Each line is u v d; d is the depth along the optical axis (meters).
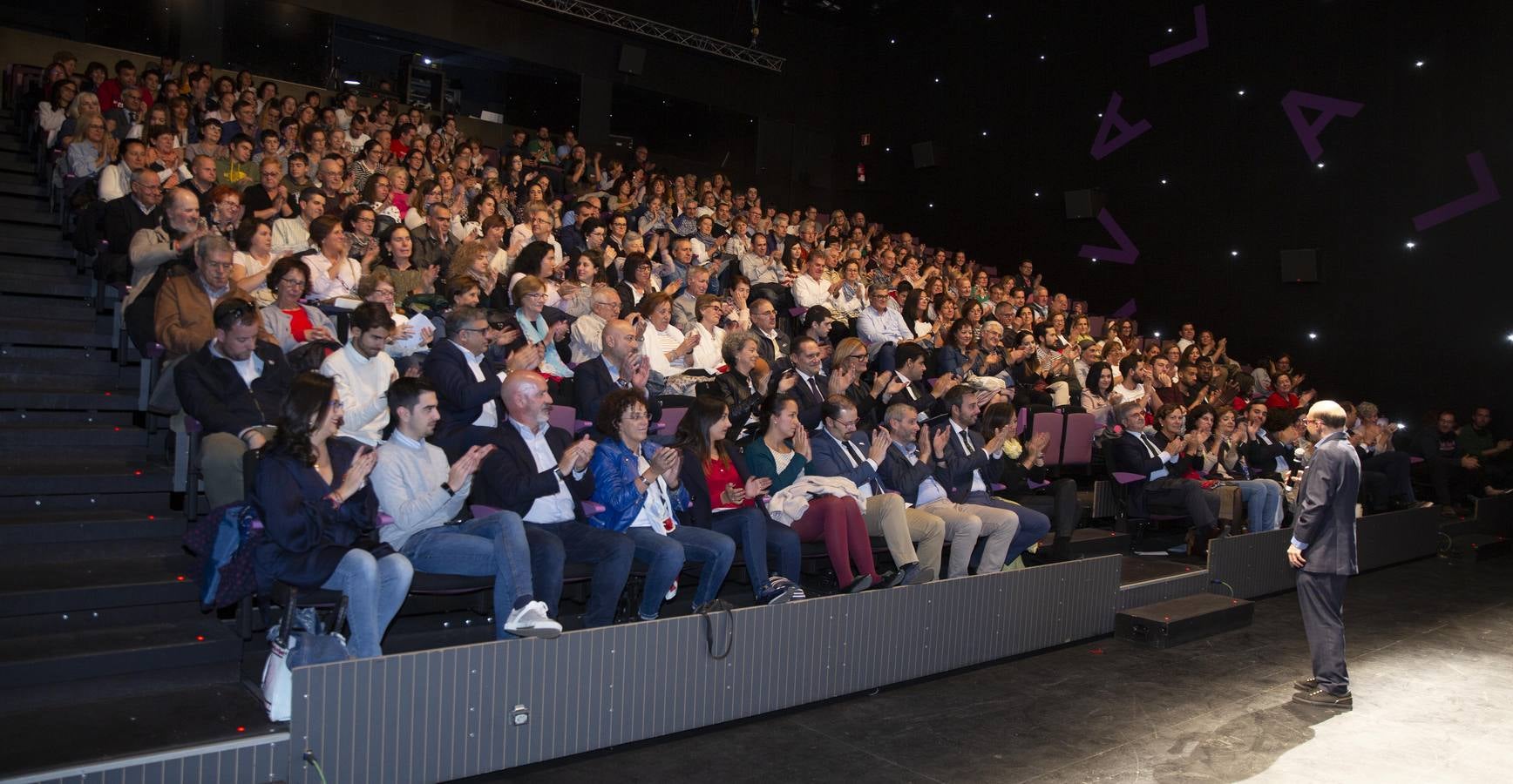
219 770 2.64
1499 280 9.77
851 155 14.57
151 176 4.95
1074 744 3.71
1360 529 7.38
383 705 2.89
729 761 3.39
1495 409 9.77
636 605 4.05
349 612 3.09
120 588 3.34
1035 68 12.91
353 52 10.98
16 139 7.50
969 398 5.39
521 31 11.60
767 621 3.78
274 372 3.85
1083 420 6.88
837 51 14.59
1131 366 8.44
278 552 3.07
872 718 3.88
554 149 11.00
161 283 4.21
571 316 5.50
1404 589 6.88
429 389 3.57
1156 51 11.88
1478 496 9.66
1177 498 6.61
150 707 2.98
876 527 4.62
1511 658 5.23
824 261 8.19
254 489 3.07
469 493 3.83
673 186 10.21
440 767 3.00
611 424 3.97
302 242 5.71
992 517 5.07
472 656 3.06
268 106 8.17
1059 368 7.95
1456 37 9.98
